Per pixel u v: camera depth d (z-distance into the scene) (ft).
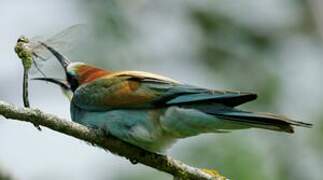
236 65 56.54
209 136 46.83
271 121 30.94
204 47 56.75
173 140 33.47
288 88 54.85
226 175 45.93
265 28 57.57
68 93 36.73
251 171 46.14
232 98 32.14
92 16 51.21
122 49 51.37
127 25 52.39
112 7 51.72
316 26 57.67
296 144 50.31
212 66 56.59
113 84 34.14
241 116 31.35
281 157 48.96
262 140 48.08
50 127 30.68
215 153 46.37
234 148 46.57
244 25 57.31
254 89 54.80
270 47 57.36
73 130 31.42
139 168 47.24
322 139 51.21
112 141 33.24
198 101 32.58
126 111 33.47
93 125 34.24
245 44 57.16
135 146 33.40
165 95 33.12
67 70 36.40
